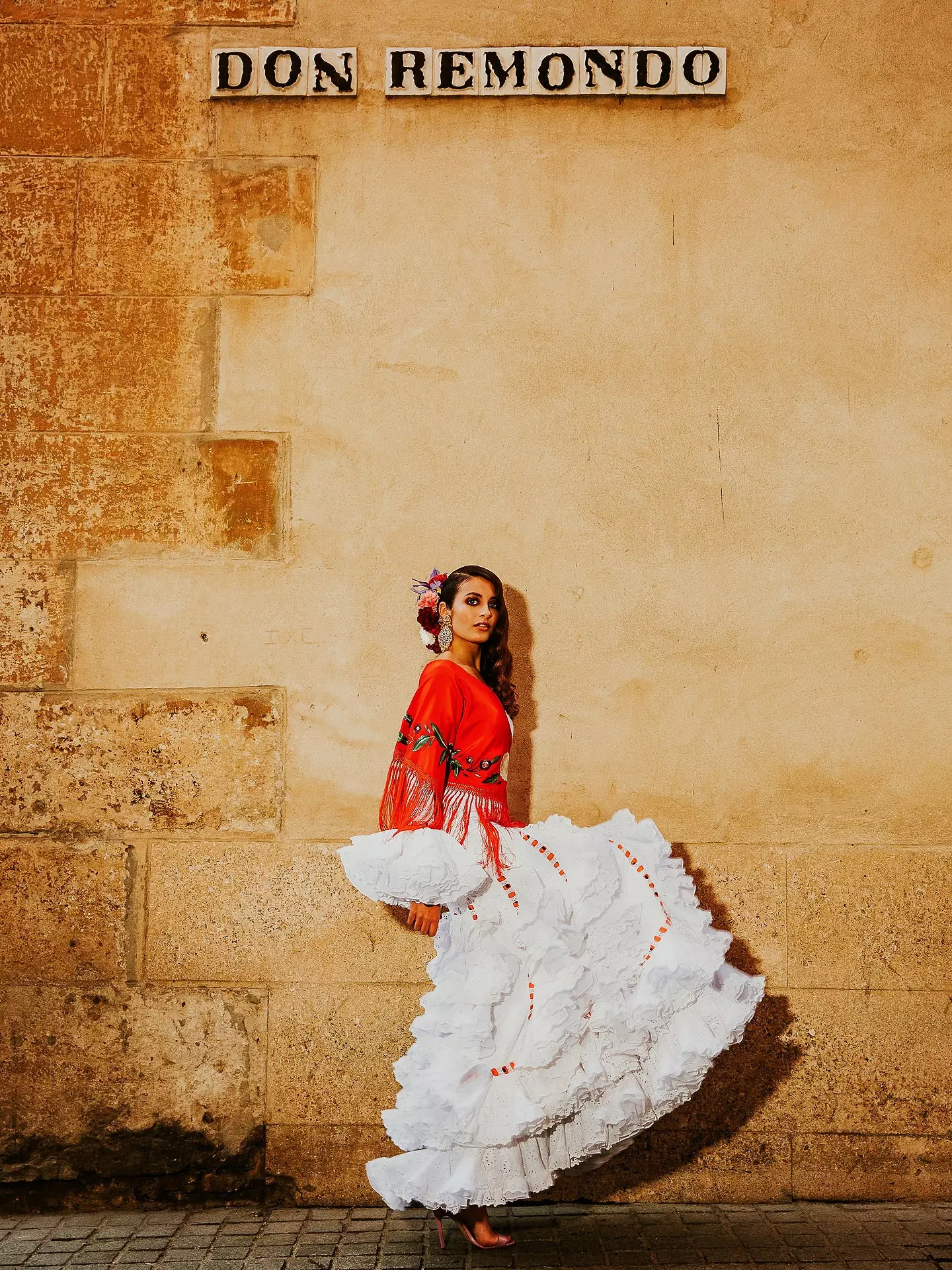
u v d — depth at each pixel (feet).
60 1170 11.40
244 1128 11.44
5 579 11.84
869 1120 11.44
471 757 10.16
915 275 12.05
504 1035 9.49
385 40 12.09
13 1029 11.50
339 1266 9.92
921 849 11.66
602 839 9.94
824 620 11.85
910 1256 10.03
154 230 12.04
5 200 12.03
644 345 12.04
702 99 12.07
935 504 11.94
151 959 11.57
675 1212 11.12
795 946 11.59
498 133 12.08
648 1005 9.32
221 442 11.93
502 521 11.91
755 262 12.06
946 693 11.80
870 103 12.11
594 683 11.80
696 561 11.90
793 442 11.98
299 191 12.05
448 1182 9.34
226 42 12.10
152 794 11.70
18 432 11.92
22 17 12.09
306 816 11.68
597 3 12.07
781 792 11.72
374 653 11.81
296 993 11.53
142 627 11.84
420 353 12.01
